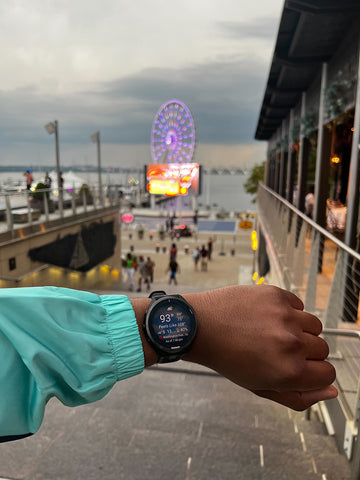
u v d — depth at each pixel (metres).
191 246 31.61
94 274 17.48
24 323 0.41
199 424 3.42
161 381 4.32
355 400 2.97
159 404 3.80
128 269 15.70
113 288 16.66
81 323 0.46
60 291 0.48
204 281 20.39
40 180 14.11
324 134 8.53
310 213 10.58
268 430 3.34
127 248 30.78
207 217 50.09
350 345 3.83
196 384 4.27
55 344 0.43
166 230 37.19
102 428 3.21
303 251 5.41
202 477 2.63
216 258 26.77
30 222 12.28
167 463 2.77
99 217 18.39
